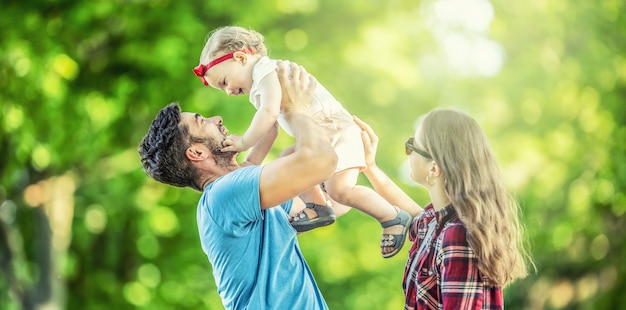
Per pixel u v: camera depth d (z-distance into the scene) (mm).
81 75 14031
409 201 5477
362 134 5410
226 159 5168
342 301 15891
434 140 4773
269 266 4910
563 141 15844
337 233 15414
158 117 5160
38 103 13695
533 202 15773
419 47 15516
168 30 13844
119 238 15070
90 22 13812
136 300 14867
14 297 13898
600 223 16391
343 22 14656
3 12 13766
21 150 13617
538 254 16250
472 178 4688
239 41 5191
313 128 4938
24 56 13570
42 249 13930
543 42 15961
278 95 5035
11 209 14438
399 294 15953
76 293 15008
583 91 15906
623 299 16312
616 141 15984
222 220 4859
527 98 15867
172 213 14797
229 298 4980
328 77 14391
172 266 15062
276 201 4805
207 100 13656
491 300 4648
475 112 15922
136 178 14648
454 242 4605
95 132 13898
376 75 14570
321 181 4836
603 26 15875
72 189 14352
